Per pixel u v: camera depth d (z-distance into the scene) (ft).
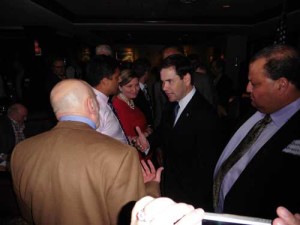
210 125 4.51
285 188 2.65
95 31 29.37
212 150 4.50
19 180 3.20
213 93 10.21
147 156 5.97
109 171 2.91
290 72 2.73
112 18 22.22
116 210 2.91
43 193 3.02
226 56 31.83
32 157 3.13
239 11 19.57
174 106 5.37
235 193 3.15
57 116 3.39
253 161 3.03
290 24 20.79
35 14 18.81
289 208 2.57
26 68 25.48
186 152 4.81
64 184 2.93
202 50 44.55
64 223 2.98
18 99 22.67
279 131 2.90
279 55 2.76
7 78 24.94
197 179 4.71
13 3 15.26
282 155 2.77
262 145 3.11
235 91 24.23
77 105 3.28
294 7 15.33
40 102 21.43
